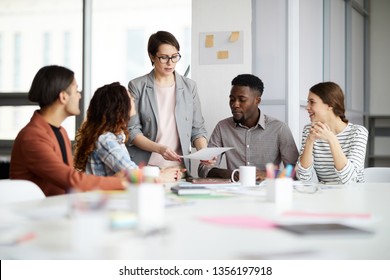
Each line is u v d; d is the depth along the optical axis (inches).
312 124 121.4
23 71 213.6
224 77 159.9
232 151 140.0
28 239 41.4
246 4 158.9
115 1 220.2
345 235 43.8
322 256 35.7
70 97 90.8
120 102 101.0
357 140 116.0
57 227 46.7
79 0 203.2
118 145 98.6
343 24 221.3
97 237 39.8
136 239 41.9
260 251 37.6
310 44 175.3
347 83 224.8
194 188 81.6
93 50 198.5
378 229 48.0
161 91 138.2
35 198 74.9
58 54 208.2
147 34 228.4
